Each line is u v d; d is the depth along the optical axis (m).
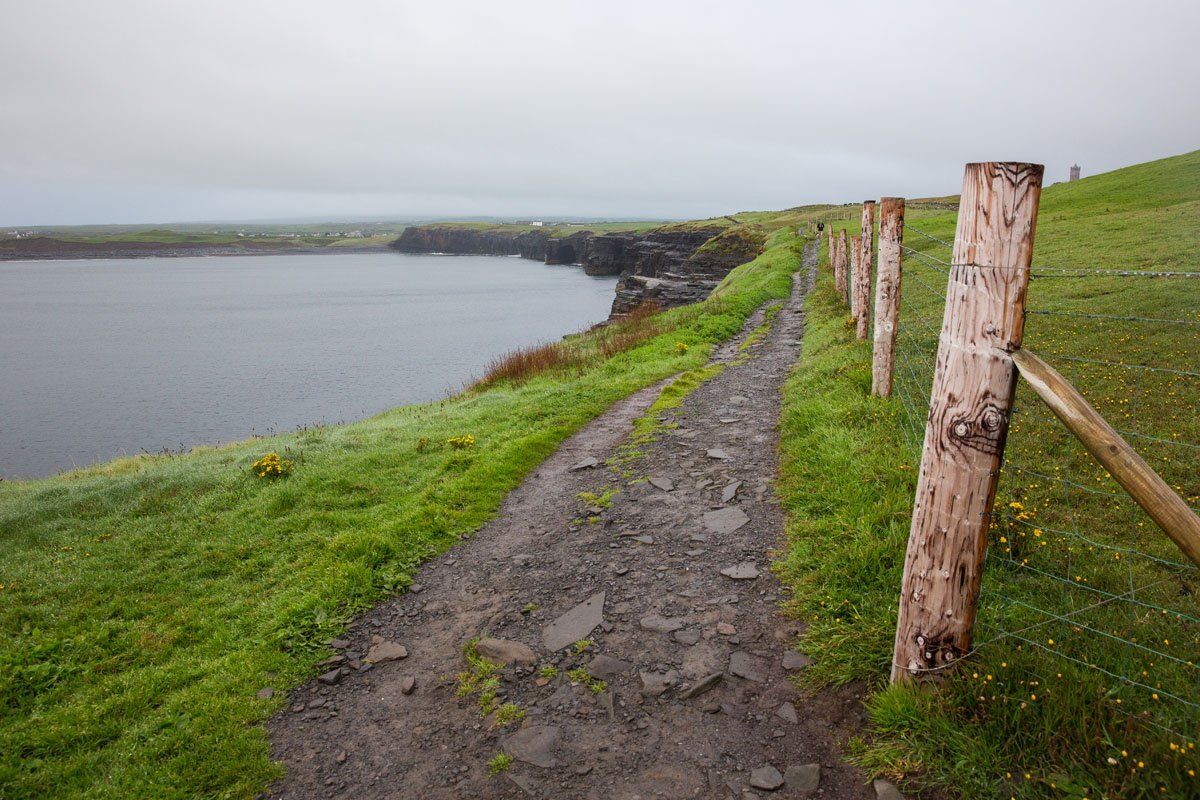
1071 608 4.67
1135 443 6.86
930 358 11.81
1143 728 3.57
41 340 93.12
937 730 3.94
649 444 11.24
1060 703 3.78
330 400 50.16
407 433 13.77
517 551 7.88
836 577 5.77
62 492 12.20
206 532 9.49
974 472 3.80
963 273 3.67
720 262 90.19
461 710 5.11
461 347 74.69
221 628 6.74
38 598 7.86
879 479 7.21
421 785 4.39
